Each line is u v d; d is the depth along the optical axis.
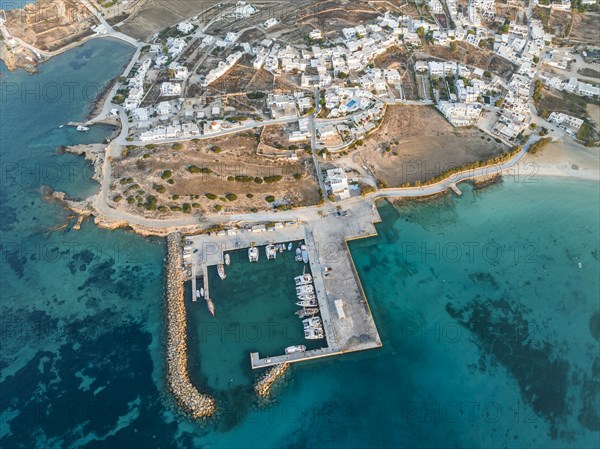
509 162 165.00
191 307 126.88
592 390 113.69
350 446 104.00
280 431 105.81
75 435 104.75
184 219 145.50
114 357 117.62
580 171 163.88
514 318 126.12
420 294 130.75
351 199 151.62
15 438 104.50
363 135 170.12
